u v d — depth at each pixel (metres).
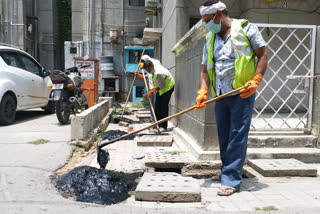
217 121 3.05
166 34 8.57
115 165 3.78
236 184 2.81
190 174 3.56
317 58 4.15
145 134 5.64
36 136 5.05
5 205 2.42
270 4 6.57
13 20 13.80
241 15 6.96
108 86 13.04
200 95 2.97
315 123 4.18
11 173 3.13
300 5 6.62
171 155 4.02
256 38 2.71
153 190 2.62
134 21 13.41
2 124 6.47
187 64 5.14
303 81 4.22
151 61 5.88
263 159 3.78
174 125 6.64
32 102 7.50
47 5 16.80
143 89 13.05
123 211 2.40
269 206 2.48
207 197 2.72
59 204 2.49
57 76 6.20
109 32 13.30
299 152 3.85
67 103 6.61
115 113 8.75
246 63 2.75
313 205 2.51
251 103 2.84
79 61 9.40
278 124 5.02
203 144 3.83
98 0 13.12
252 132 4.38
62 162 3.61
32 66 7.87
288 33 6.46
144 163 3.76
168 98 5.93
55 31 17.50
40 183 2.93
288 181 3.18
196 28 4.02
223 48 2.86
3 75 6.28
